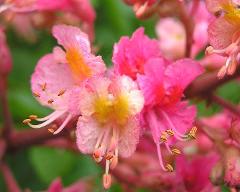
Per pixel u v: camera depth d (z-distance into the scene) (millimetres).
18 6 240
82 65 195
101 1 281
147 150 229
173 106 199
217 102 216
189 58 205
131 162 232
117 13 281
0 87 237
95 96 192
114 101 191
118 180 234
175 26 264
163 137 192
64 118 199
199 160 222
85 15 238
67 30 195
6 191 278
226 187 219
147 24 283
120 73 194
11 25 284
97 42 279
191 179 222
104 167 210
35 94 203
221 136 210
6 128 240
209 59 217
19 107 271
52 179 271
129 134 191
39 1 238
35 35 287
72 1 236
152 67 193
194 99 217
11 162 281
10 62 236
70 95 193
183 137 198
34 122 274
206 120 239
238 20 192
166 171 204
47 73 204
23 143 242
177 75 196
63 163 272
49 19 241
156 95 196
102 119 193
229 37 193
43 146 245
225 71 190
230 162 203
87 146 192
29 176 281
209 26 194
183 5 212
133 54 196
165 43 253
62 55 201
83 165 274
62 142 241
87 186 252
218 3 193
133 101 190
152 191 232
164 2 211
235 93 274
